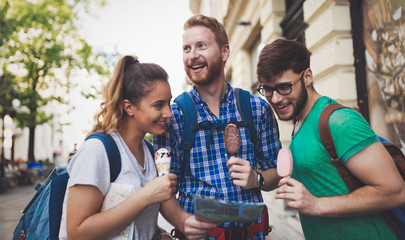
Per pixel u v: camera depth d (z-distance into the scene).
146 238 1.21
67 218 1.04
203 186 1.36
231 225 1.32
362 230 1.08
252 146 1.43
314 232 1.22
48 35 12.59
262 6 5.30
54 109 18.73
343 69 3.06
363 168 1.02
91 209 1.04
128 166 1.14
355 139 1.03
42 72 13.08
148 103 1.16
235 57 8.42
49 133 32.50
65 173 1.27
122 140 1.20
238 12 7.50
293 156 1.27
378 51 2.70
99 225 1.00
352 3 3.05
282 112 1.26
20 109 13.24
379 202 0.98
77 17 13.17
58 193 1.21
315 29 3.46
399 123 2.43
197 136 1.39
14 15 11.23
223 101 1.47
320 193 1.17
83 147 1.09
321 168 1.15
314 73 3.54
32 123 13.17
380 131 2.72
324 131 1.11
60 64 12.66
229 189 1.34
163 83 1.18
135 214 1.04
